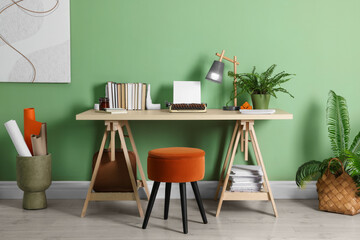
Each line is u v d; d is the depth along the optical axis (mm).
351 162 2953
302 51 3381
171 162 2566
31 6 3283
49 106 3402
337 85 3406
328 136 3342
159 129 3443
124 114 2867
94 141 3439
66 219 2906
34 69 3322
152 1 3334
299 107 3424
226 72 3396
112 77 3381
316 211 3098
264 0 3348
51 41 3311
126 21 3346
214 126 3451
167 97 3396
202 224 2809
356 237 2574
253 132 2967
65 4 3295
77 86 3385
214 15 3352
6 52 3307
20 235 2596
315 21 3361
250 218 2936
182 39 3365
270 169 3475
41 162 3057
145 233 2637
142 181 3309
